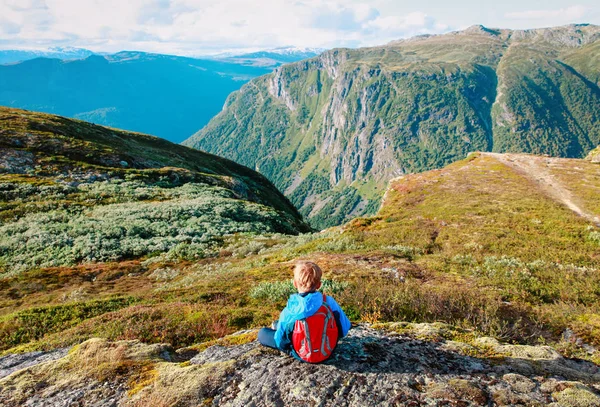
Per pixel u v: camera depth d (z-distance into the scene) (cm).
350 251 2362
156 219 4403
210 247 3603
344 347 638
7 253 3284
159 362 647
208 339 990
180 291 1708
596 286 1383
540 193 4459
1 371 776
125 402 528
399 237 2839
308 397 500
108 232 3778
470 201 4184
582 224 2906
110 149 7150
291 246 3250
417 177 6312
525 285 1420
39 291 2561
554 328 1002
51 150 6347
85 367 635
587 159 7319
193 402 514
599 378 570
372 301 1108
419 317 1040
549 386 516
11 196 4662
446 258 2014
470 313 1041
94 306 1559
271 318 1096
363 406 475
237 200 5938
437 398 485
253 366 588
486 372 562
